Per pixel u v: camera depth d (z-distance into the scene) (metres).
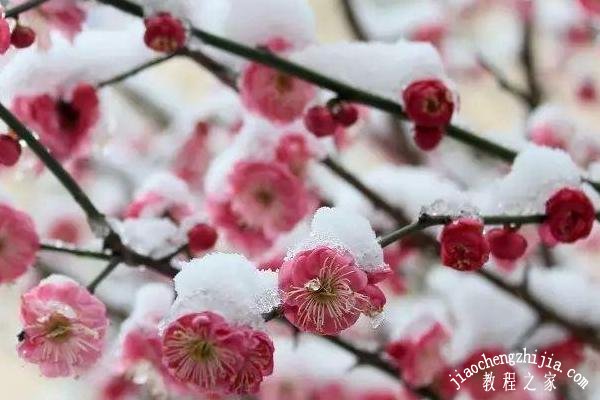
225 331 0.65
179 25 0.76
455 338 0.89
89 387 0.89
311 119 0.78
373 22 1.12
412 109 0.76
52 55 0.80
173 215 0.83
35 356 0.71
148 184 0.84
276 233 0.84
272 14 0.79
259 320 0.66
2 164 0.76
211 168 0.89
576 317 0.88
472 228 0.70
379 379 0.89
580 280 0.89
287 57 0.79
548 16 1.26
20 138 0.75
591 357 0.92
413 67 0.78
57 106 0.80
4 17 0.73
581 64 1.28
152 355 0.79
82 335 0.71
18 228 0.75
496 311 0.89
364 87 0.78
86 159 1.06
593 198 0.81
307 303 0.66
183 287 0.66
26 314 0.71
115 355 0.84
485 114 1.38
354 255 0.67
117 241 0.75
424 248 0.94
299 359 0.88
